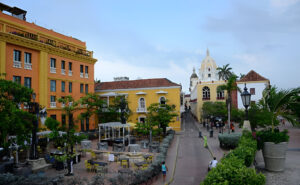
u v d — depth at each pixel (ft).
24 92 44.88
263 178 22.30
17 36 74.18
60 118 92.07
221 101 145.89
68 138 41.93
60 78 93.81
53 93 90.43
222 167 22.20
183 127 136.56
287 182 33.14
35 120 44.19
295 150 59.16
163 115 89.76
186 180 39.63
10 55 74.02
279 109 39.50
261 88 133.90
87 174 42.86
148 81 129.59
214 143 76.69
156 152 63.21
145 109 120.88
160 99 121.29
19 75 76.79
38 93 83.41
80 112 100.27
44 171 44.37
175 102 118.93
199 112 157.28
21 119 40.14
